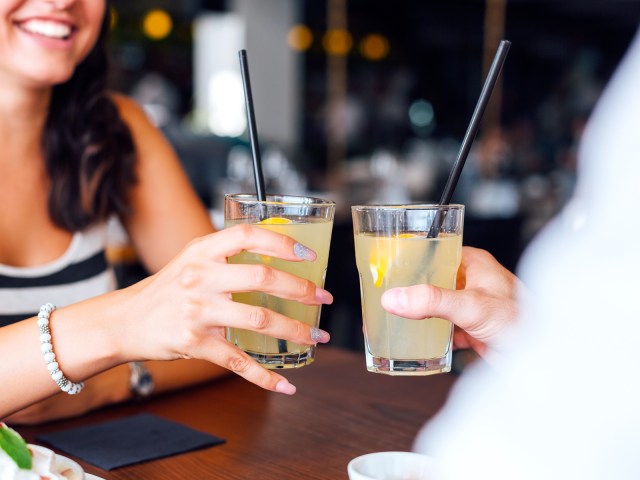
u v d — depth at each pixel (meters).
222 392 1.05
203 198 3.44
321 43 5.10
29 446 0.71
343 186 3.96
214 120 4.88
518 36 5.07
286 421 0.94
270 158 3.52
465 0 5.09
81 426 0.94
